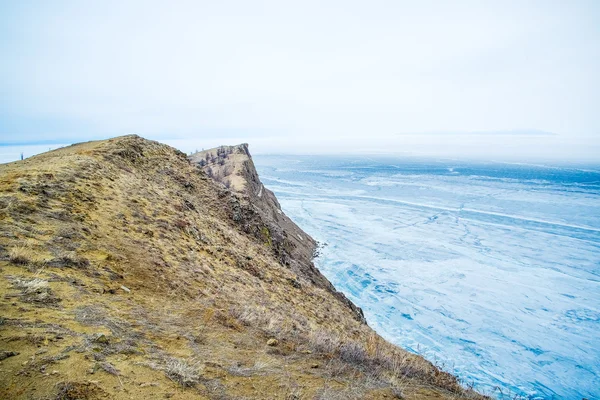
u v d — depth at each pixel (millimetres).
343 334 12195
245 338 6328
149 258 8672
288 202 144000
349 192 179000
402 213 124625
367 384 5418
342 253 72062
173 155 26547
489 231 100500
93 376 3465
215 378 4336
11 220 7129
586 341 40781
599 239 93000
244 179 63062
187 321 6273
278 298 12367
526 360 36344
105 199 11312
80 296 5453
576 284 60656
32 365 3328
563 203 151375
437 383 6672
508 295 54812
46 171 11211
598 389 31734
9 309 4277
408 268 65125
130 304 6055
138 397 3395
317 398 4484
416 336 40031
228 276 11250
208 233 15172
